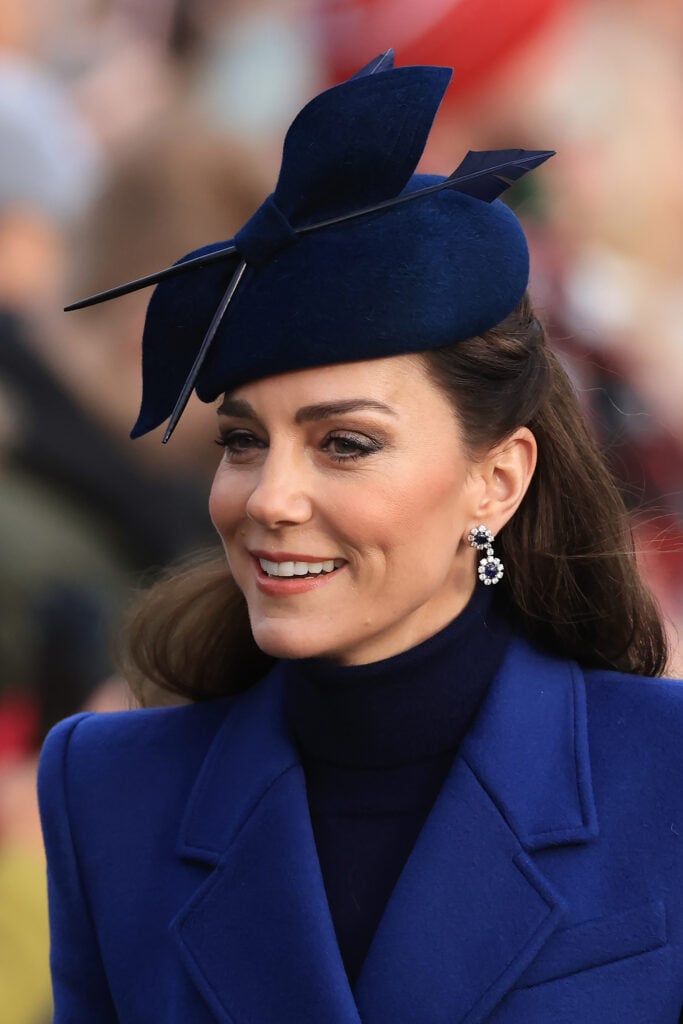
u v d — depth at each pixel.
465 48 19.44
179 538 16.45
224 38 20.33
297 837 10.18
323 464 9.53
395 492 9.47
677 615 16.16
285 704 10.65
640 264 21.69
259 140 19.50
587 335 17.81
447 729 10.25
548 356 10.31
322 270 9.41
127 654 12.02
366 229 9.48
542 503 10.47
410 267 9.43
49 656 14.99
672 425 19.12
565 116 21.05
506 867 9.81
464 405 9.67
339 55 19.64
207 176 17.06
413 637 10.12
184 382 10.02
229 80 20.31
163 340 10.03
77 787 10.96
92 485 15.93
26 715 14.88
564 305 18.05
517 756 10.10
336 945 9.89
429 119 9.41
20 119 17.03
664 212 21.75
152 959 10.35
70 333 16.59
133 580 15.80
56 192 17.16
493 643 10.44
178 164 17.05
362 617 9.68
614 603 10.52
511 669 10.41
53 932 10.98
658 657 10.67
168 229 16.97
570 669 10.55
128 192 17.02
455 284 9.52
